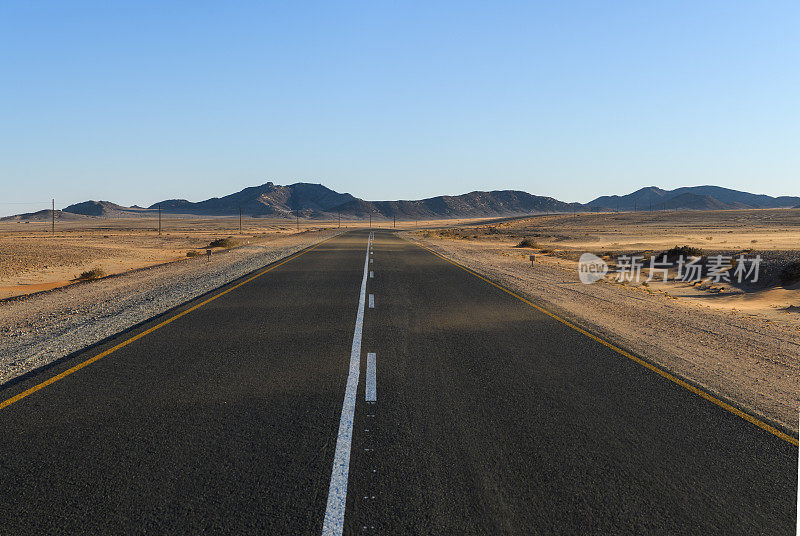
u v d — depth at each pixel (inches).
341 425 216.7
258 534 138.2
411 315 493.7
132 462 181.2
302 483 166.1
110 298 606.2
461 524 142.8
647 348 365.1
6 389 266.2
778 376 298.4
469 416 228.1
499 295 635.5
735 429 215.0
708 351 360.8
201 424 217.6
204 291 661.3
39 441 199.5
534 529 140.9
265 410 235.0
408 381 281.4
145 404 242.7
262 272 903.7
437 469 176.1
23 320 482.3
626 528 141.9
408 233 3875.5
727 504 155.5
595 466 179.5
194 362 321.1
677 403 247.3
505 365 316.2
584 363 321.7
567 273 1019.9
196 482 166.7
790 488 165.5
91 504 153.3
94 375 291.9
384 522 143.6
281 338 390.9
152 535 137.7
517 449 193.0
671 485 166.4
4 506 152.3
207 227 7372.1
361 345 368.8
